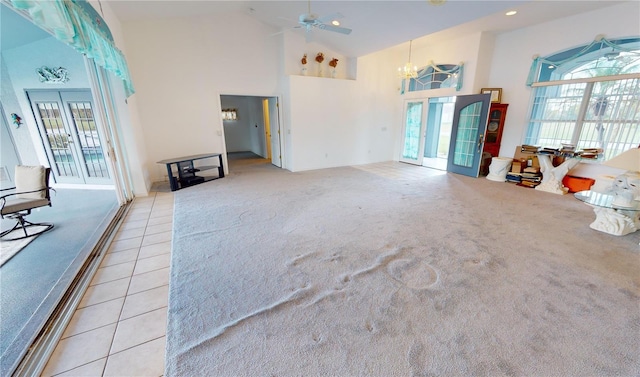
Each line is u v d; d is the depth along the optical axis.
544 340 1.58
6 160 4.49
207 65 5.60
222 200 4.25
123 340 1.62
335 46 6.24
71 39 2.11
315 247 2.71
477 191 4.68
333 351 1.53
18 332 1.68
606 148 4.29
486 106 5.35
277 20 5.56
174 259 2.50
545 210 3.70
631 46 3.88
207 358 1.48
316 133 6.65
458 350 1.52
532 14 4.35
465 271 2.27
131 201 4.25
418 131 7.19
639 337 1.59
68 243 2.84
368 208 3.83
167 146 5.58
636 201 2.83
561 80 4.62
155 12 4.65
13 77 4.48
